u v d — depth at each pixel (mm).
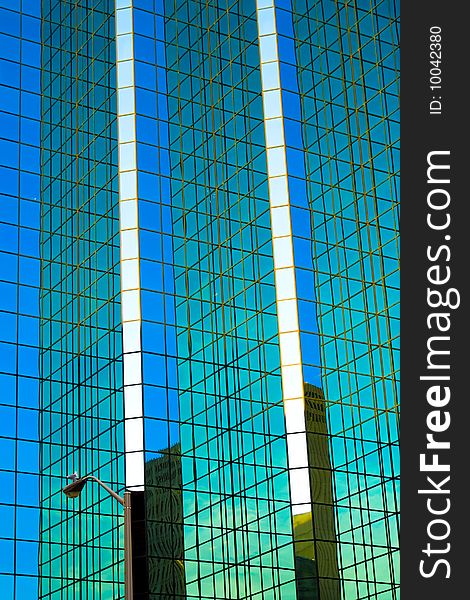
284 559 65000
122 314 69625
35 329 70812
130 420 67000
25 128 75312
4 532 65312
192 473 66875
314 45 77812
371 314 71438
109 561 64812
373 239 73125
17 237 72438
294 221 72688
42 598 65125
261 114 75312
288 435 67500
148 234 71938
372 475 67750
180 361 69438
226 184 74312
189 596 63969
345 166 74938
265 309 70812
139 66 76188
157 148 74500
